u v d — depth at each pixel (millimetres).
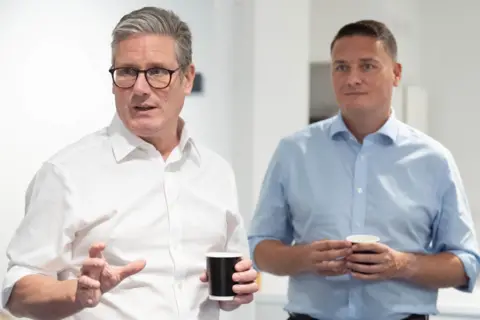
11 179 3691
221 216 1823
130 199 1702
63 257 1638
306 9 3537
